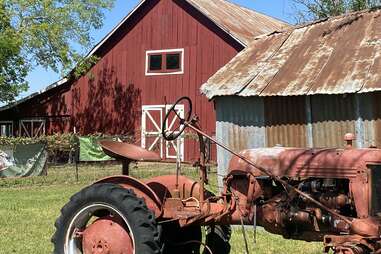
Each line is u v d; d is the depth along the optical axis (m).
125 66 25.88
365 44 10.71
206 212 5.84
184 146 23.11
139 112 25.44
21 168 18.33
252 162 5.84
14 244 7.85
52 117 27.58
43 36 26.41
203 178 5.97
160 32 25.02
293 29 12.53
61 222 5.83
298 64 10.80
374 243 5.03
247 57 11.79
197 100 23.91
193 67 24.14
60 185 16.36
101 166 21.41
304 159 5.63
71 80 27.17
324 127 10.03
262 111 10.50
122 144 6.32
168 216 5.86
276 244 7.83
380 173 5.31
